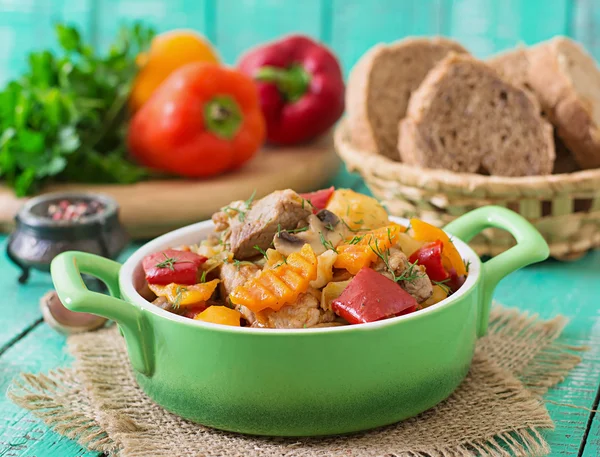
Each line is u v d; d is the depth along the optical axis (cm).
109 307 41
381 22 93
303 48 77
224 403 40
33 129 65
